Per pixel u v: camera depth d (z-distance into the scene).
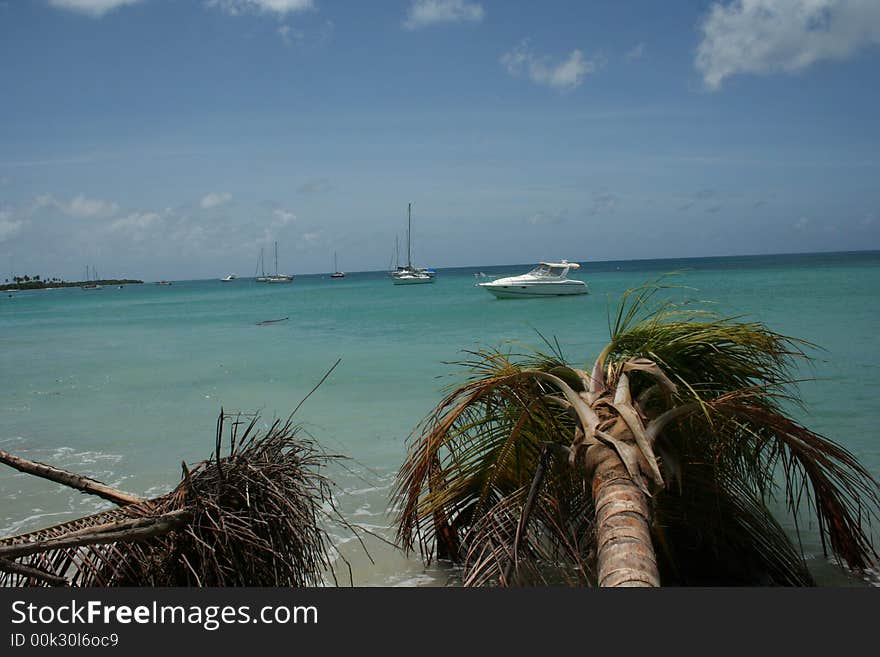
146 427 10.07
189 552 3.32
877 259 141.75
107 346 24.80
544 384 4.78
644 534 3.24
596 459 3.63
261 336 26.84
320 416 10.42
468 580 3.87
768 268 100.56
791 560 4.64
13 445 9.07
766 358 4.94
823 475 4.54
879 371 11.93
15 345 26.59
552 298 46.34
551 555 4.38
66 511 6.32
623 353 5.05
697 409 3.88
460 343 20.80
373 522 5.93
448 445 4.90
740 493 4.81
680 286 5.11
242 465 3.44
